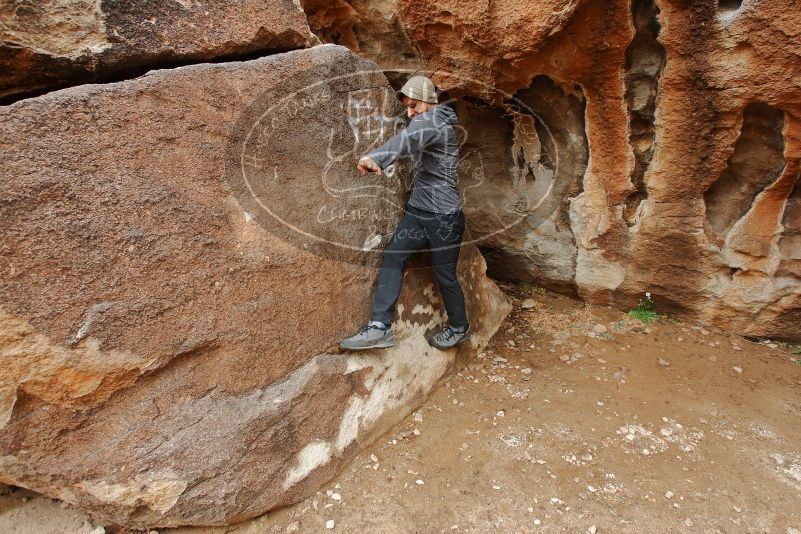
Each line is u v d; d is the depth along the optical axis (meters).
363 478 2.18
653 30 2.36
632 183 2.96
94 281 1.53
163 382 1.74
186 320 1.74
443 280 2.54
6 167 1.35
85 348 1.53
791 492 2.16
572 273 3.53
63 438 1.59
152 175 1.62
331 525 1.97
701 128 2.60
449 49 2.58
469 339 2.96
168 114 1.65
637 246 3.19
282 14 2.13
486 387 2.78
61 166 1.44
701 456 2.34
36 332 1.45
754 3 2.08
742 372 2.95
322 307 2.18
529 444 2.38
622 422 2.54
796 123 2.38
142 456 1.69
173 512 1.78
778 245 2.86
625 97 2.65
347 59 2.12
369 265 2.39
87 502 1.67
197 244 1.74
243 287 1.88
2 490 1.89
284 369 2.04
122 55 1.72
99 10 1.66
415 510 2.04
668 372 2.95
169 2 1.81
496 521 2.00
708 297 3.21
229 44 1.98
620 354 3.11
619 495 2.13
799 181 2.65
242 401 1.91
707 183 2.78
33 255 1.42
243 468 1.88
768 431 2.51
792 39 2.08
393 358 2.47
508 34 2.32
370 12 2.61
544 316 3.52
